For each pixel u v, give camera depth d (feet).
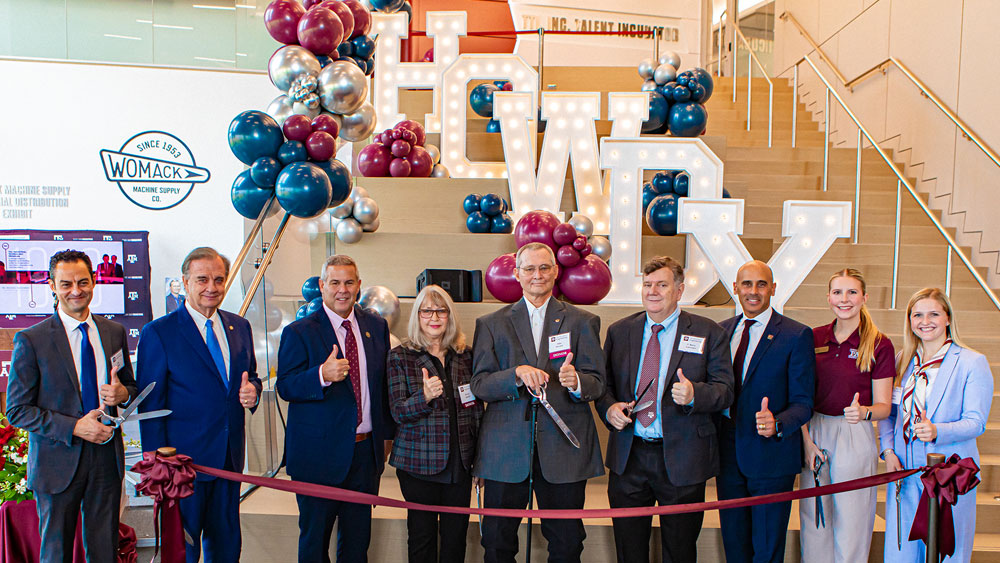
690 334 9.84
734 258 14.30
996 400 14.12
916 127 22.18
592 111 17.08
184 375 8.98
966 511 9.30
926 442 9.46
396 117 19.77
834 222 14.28
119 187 20.84
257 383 9.53
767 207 19.66
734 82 27.66
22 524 10.28
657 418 9.71
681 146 15.25
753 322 10.14
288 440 9.52
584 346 9.61
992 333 16.11
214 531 9.12
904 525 9.68
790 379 9.64
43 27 20.84
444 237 15.56
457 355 10.05
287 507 11.15
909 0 22.84
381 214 17.49
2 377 19.72
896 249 16.34
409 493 9.66
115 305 20.52
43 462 8.89
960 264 18.44
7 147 20.48
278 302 13.98
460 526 9.84
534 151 18.30
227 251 21.24
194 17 21.53
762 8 34.22
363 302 13.23
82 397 9.17
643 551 9.90
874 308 16.46
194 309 9.27
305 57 12.74
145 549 13.00
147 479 7.63
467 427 9.84
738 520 9.92
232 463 9.20
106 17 21.12
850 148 24.44
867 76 25.14
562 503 9.41
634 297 15.16
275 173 11.80
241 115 11.87
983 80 19.19
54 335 9.08
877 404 9.66
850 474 9.70
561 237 13.71
